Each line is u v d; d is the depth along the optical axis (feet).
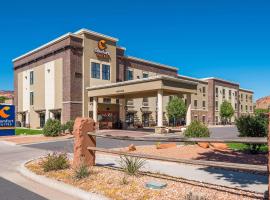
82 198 22.03
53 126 89.86
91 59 138.72
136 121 169.37
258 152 42.19
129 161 27.58
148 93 126.93
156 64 180.65
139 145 61.77
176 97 189.16
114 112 141.79
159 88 102.12
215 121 240.73
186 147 49.19
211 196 19.67
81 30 136.87
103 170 29.25
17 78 177.47
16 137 88.63
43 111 150.00
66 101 132.67
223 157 38.75
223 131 123.75
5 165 38.58
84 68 135.44
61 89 136.46
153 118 181.16
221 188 22.18
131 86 111.55
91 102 137.49
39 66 154.81
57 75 139.85
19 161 41.98
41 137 87.20
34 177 28.89
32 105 161.17
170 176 26.94
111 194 21.45
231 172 29.55
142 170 30.42
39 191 24.40
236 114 272.51
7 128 96.94
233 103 269.85
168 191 21.21
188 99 115.24
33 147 62.59
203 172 29.60
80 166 27.55
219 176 27.45
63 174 28.35
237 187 22.75
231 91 267.39
